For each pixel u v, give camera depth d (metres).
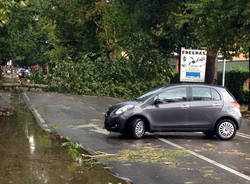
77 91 33.03
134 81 33.88
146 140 11.77
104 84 33.22
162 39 33.81
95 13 43.28
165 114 12.05
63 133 12.70
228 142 11.88
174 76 35.34
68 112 18.84
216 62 28.70
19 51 40.75
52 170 7.68
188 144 11.24
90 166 8.16
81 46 48.38
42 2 47.53
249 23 19.44
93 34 45.69
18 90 34.84
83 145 10.68
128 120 11.86
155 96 12.13
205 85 12.58
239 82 27.28
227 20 20.45
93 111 19.61
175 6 29.69
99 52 43.66
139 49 34.38
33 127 13.54
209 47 21.84
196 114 12.22
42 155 9.02
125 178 7.27
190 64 23.86
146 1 30.41
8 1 12.36
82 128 13.93
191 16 22.02
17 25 34.69
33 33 44.50
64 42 49.44
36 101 24.02
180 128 12.15
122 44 40.28
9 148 9.71
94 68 33.91
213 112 12.30
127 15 38.50
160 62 34.38
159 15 30.69
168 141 11.69
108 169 7.96
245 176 7.64
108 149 10.18
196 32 22.47
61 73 33.78
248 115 20.53
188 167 8.30
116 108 12.03
